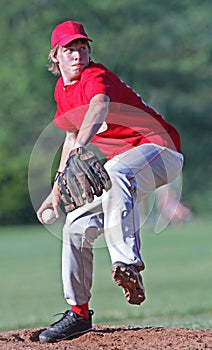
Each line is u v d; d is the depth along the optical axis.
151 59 150.75
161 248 88.31
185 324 23.17
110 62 148.50
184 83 152.38
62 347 16.45
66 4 146.75
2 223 136.12
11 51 145.50
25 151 142.25
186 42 152.50
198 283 55.62
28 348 16.36
